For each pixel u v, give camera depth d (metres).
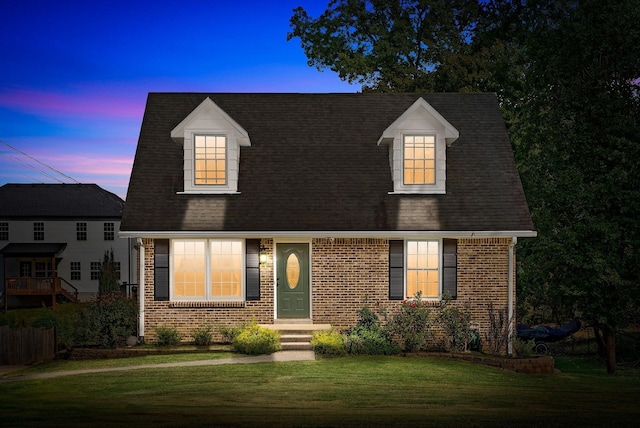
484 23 35.44
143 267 19.88
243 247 20.11
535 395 14.20
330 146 22.17
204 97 23.55
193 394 13.48
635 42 21.75
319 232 19.67
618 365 22.81
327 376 15.52
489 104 23.52
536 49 26.59
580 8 24.00
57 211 47.62
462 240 20.12
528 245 22.67
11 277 45.31
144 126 22.41
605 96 21.83
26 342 18.98
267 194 20.73
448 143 21.55
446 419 11.22
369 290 20.09
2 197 48.34
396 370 16.39
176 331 19.56
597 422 11.20
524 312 25.78
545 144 23.98
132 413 11.52
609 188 21.11
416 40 34.81
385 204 20.47
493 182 21.09
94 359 18.62
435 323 19.81
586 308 21.41
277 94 23.84
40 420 10.85
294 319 20.25
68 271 47.50
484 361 18.33
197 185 20.70
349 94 23.95
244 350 18.38
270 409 11.99
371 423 10.70
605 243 21.39
